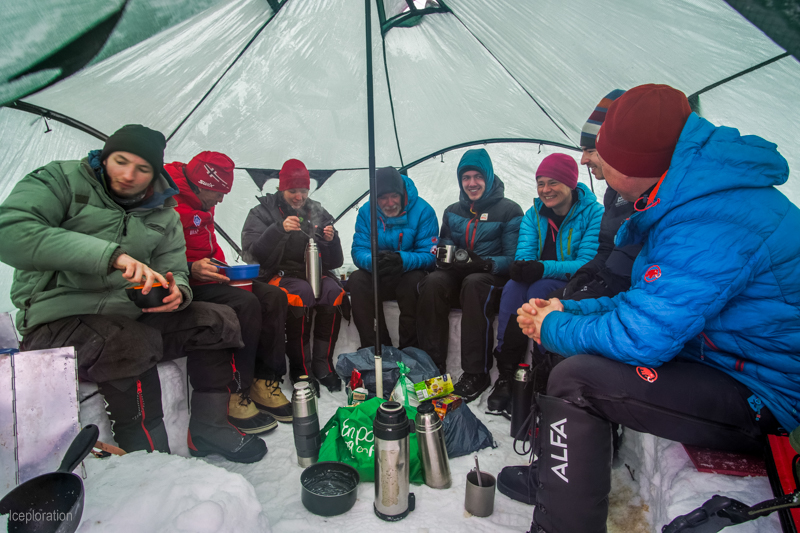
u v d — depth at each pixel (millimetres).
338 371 2482
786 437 960
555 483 1079
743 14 1505
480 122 3467
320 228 2766
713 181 1003
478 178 2752
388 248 2863
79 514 792
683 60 2211
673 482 1093
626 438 1693
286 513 1463
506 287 2398
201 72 2602
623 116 1102
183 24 2104
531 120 3256
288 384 2582
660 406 1039
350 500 1476
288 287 2492
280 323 2217
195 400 1809
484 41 2732
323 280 2674
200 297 1974
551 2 2207
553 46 2498
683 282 974
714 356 1103
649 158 1094
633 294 1047
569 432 1066
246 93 2928
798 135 2193
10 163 2330
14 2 1188
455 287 2631
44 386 1121
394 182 2744
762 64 2000
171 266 1759
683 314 971
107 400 1470
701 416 1038
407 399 2027
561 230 2506
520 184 3824
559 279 2326
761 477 1000
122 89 2414
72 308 1495
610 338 1053
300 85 2984
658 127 1071
